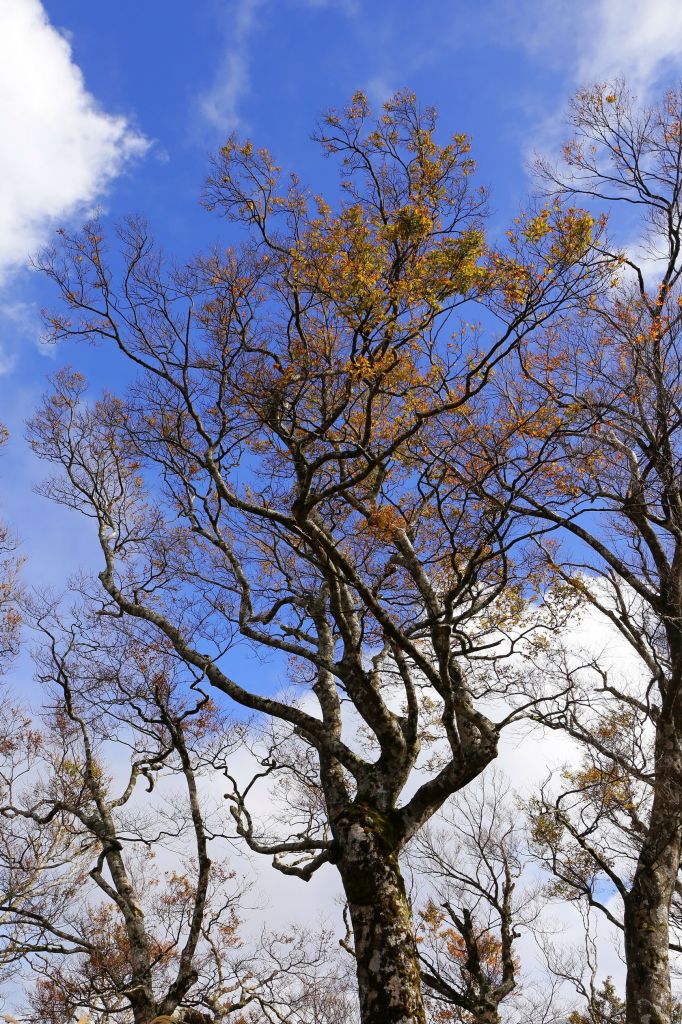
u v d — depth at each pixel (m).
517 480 10.76
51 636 16.69
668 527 14.01
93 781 16.14
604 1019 14.08
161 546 16.02
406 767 11.68
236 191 11.91
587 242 10.12
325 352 11.44
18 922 14.96
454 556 10.84
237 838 14.34
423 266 10.48
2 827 16.59
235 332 12.14
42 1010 15.02
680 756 14.12
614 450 14.12
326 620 14.48
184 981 13.54
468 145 11.25
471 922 14.15
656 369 13.26
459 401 10.37
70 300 12.12
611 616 15.66
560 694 12.57
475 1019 13.71
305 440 11.34
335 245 10.70
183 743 14.68
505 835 15.70
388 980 9.58
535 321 10.52
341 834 10.95
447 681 10.84
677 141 16.58
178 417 13.02
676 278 14.82
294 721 12.40
